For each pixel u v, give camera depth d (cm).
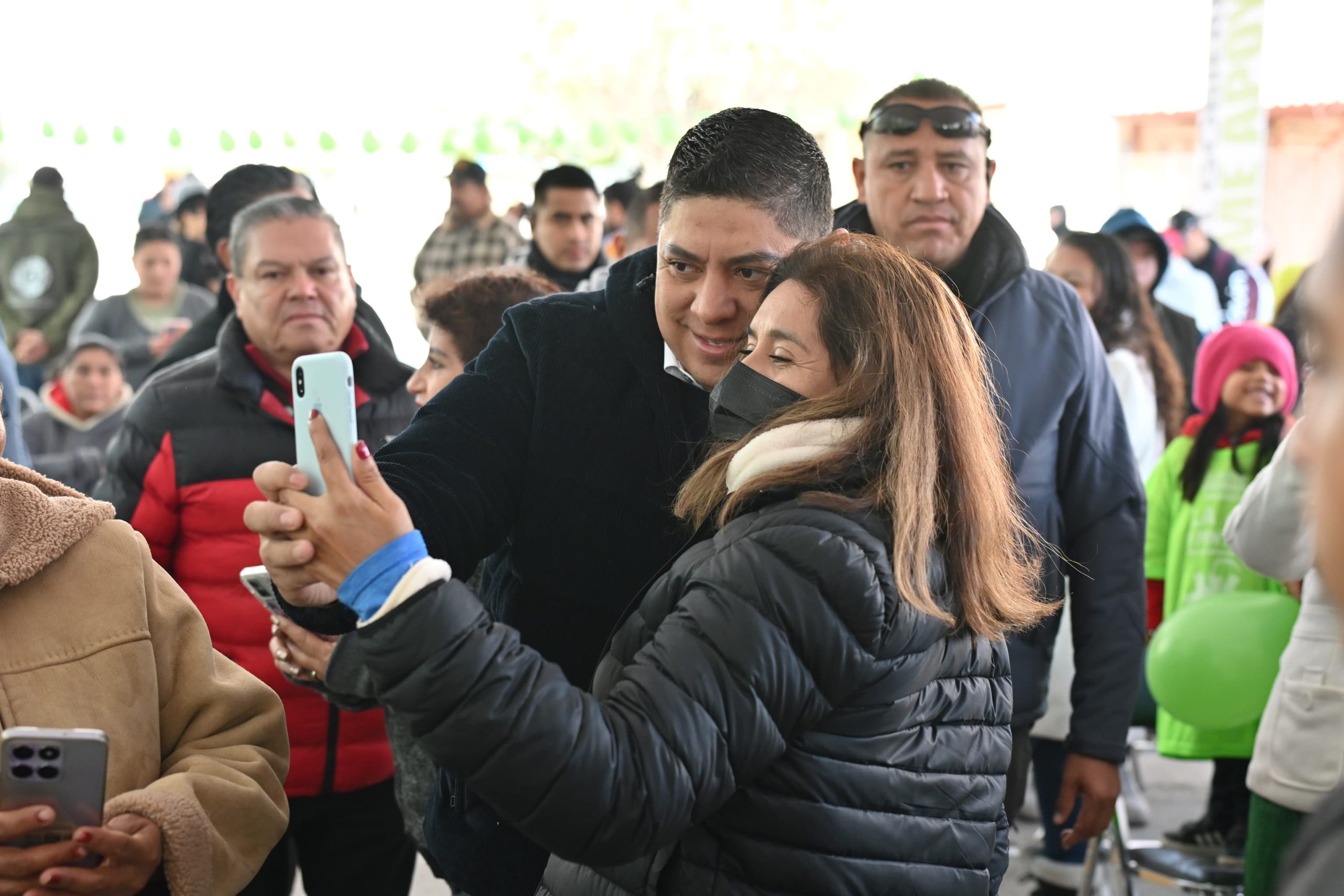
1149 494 411
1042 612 172
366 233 1037
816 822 147
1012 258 288
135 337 734
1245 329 384
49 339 781
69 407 562
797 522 148
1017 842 453
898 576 147
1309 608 259
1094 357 291
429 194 1039
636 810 135
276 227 291
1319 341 80
